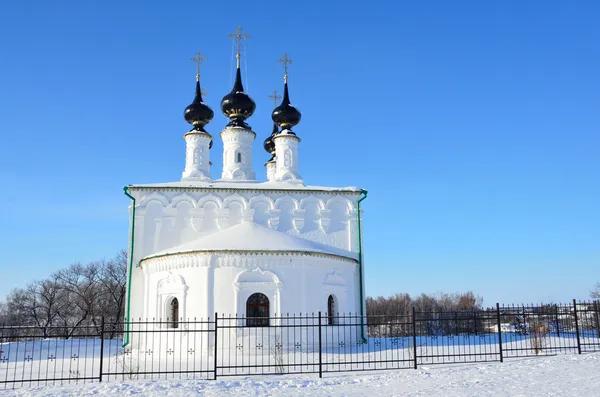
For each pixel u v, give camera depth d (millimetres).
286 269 25844
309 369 19609
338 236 31609
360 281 30938
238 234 27484
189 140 35469
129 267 29406
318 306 26297
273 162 44062
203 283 25391
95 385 16141
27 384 17469
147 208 30234
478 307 82562
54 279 65438
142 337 27875
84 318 61031
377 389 15297
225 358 23344
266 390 15320
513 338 29656
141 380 17172
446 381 16156
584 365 18578
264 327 24828
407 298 94250
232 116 37594
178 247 27844
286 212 31438
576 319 22016
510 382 15711
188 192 30688
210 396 14500
